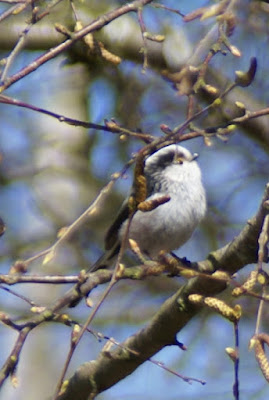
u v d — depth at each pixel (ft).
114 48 40.96
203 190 35.86
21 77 20.98
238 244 24.45
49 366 42.11
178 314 25.27
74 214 47.60
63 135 49.65
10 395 39.91
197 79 22.00
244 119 21.65
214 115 36.17
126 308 46.70
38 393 40.42
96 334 22.85
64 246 46.11
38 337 42.55
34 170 48.78
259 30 37.14
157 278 47.37
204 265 24.82
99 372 26.53
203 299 19.77
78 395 26.84
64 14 39.55
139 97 45.42
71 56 41.39
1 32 39.32
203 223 48.03
